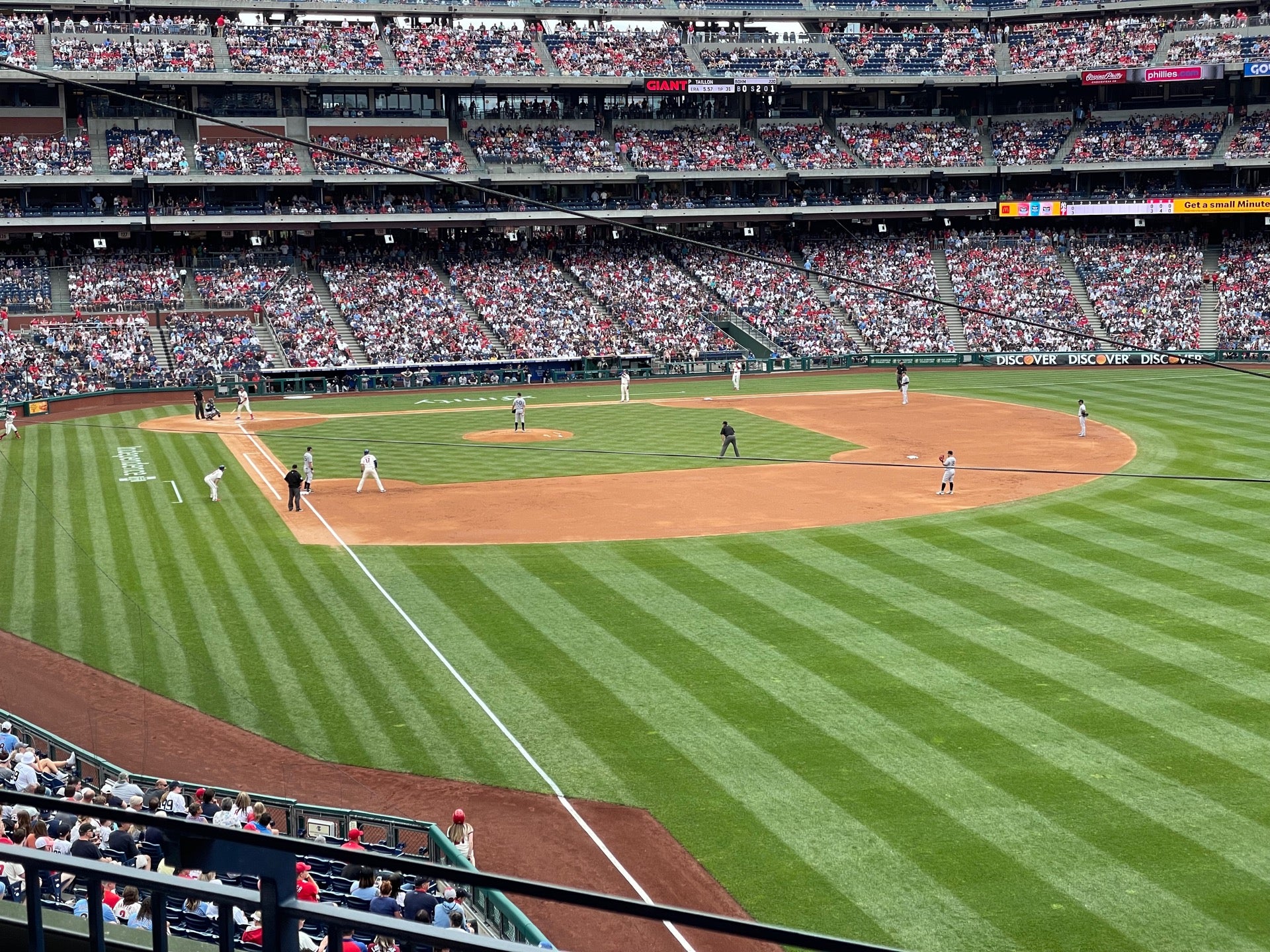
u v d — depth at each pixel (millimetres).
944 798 20688
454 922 14344
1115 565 34812
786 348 93688
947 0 110375
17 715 22016
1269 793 20500
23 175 84000
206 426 66875
